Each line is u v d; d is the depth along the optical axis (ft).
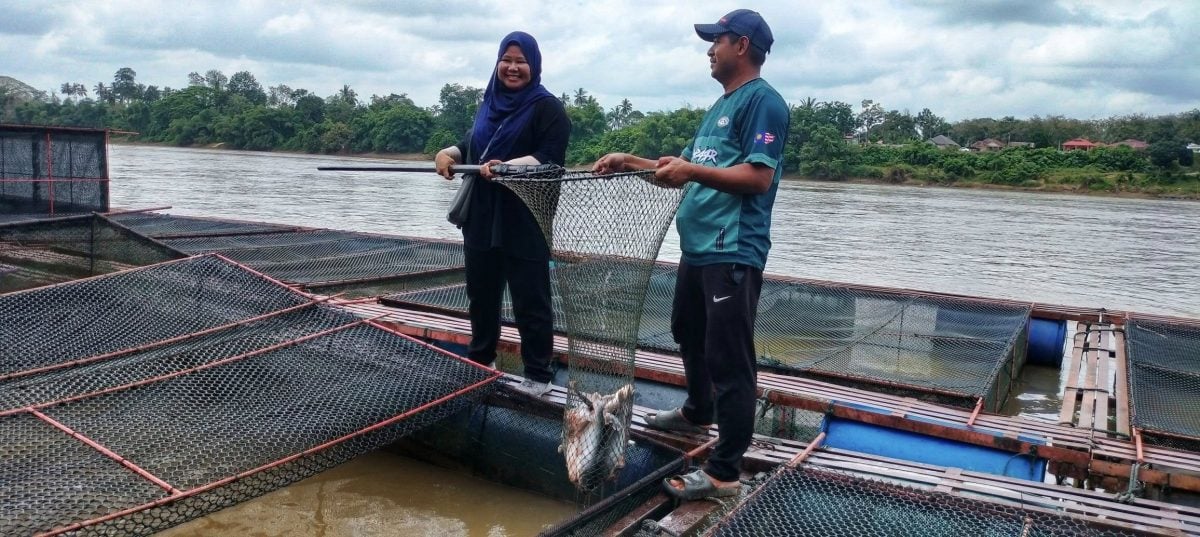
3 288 31.45
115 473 11.69
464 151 15.65
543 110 14.82
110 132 41.52
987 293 44.39
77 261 32.53
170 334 16.92
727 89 12.37
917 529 10.93
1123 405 20.34
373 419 13.84
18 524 10.27
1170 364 21.20
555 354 18.83
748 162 11.39
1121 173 195.52
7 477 11.39
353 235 39.09
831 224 82.69
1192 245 75.20
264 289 18.84
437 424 16.70
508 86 15.02
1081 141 290.76
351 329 17.21
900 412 16.49
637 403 18.28
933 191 177.06
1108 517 11.87
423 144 242.58
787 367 20.67
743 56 12.10
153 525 10.85
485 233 15.39
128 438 12.71
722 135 12.01
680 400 18.04
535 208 12.69
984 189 193.57
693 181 11.30
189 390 14.35
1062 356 28.73
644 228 12.16
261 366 15.37
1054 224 95.04
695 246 12.10
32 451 12.12
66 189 40.19
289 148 260.01
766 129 11.50
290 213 72.84
